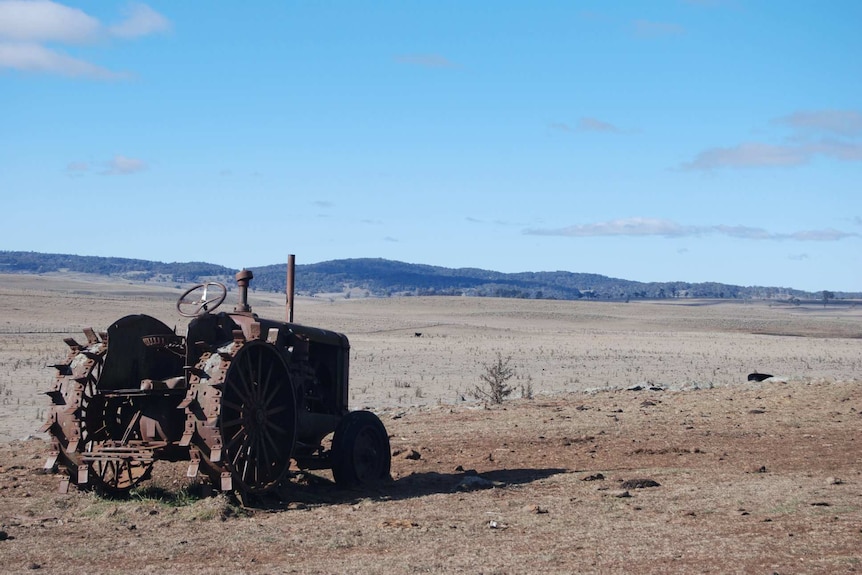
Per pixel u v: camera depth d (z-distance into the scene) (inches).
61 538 386.6
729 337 4143.7
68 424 454.9
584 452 657.6
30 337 2546.8
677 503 459.5
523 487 516.1
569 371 1779.0
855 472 558.6
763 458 622.5
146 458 439.8
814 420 810.8
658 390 1102.4
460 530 400.8
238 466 454.6
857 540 374.9
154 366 486.3
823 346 3341.5
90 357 461.1
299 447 504.1
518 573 330.0
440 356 2188.7
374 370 1696.6
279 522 419.2
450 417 855.7
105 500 463.5
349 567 338.0
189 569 336.8
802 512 432.5
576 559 349.1
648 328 5477.4
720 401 956.6
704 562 343.6
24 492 493.4
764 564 340.2
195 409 429.4
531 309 7022.6
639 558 349.7
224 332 480.4
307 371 522.3
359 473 521.0
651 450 655.1
